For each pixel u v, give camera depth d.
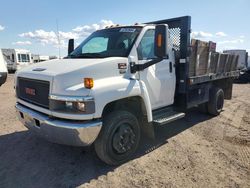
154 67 4.51
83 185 3.38
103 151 3.66
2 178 3.57
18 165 3.94
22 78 4.08
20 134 5.34
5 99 9.93
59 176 3.62
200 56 5.72
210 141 4.99
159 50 3.65
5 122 6.29
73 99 3.26
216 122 6.39
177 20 5.25
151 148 4.59
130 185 3.38
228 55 7.46
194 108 7.62
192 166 3.90
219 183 3.42
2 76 9.67
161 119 4.42
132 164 3.96
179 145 4.74
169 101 5.03
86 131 3.31
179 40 5.25
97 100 3.34
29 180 3.52
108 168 3.84
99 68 3.58
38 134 3.83
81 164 3.96
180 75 5.27
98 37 4.76
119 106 4.04
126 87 3.75
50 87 3.41
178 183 3.42
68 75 3.37
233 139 5.12
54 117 3.48
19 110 4.12
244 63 22.00
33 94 3.83
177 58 5.27
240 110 7.96
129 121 3.93
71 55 4.71
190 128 5.85
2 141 4.94
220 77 6.99
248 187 3.34
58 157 4.21
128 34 4.38
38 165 3.94
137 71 4.08
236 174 3.67
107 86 3.50
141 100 4.11
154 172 3.72
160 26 3.62
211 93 6.78
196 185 3.37
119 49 4.19
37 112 3.76
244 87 15.91
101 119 3.51
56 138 3.47
